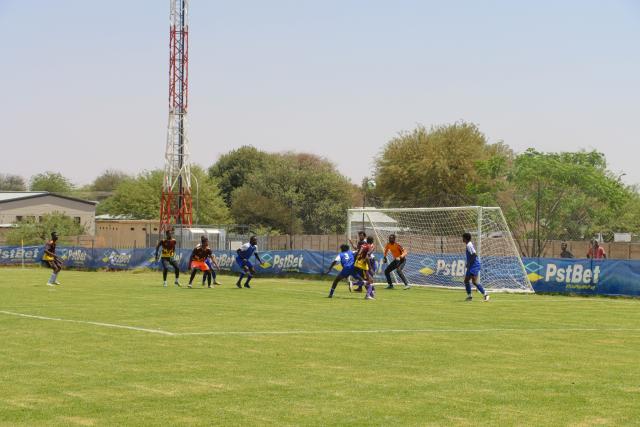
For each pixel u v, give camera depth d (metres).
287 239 102.44
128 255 81.94
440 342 25.45
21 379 18.67
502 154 135.00
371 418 15.22
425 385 18.36
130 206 167.75
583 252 87.81
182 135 118.31
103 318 31.44
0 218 147.12
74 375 19.19
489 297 47.28
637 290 48.19
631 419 15.32
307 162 193.25
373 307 38.03
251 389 17.75
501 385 18.44
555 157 113.62
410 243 73.19
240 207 154.50
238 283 52.62
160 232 107.06
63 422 14.78
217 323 29.88
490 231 61.56
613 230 118.00
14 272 76.31
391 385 18.31
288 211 153.12
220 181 184.88
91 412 15.55
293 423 14.80
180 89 118.12
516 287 53.41
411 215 77.00
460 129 134.50
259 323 30.03
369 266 44.06
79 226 129.62
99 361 21.16
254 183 167.50
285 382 18.55
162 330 27.58
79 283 56.84
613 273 49.41
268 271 69.94
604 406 16.39
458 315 34.56
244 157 189.38
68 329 27.75
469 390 17.84
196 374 19.44
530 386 18.36
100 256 83.94
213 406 16.11
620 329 29.98
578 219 107.69
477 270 43.78
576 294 50.88
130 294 45.25
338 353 22.83
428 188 131.25
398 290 52.34
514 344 25.28
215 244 104.50
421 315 34.22
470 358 22.30
